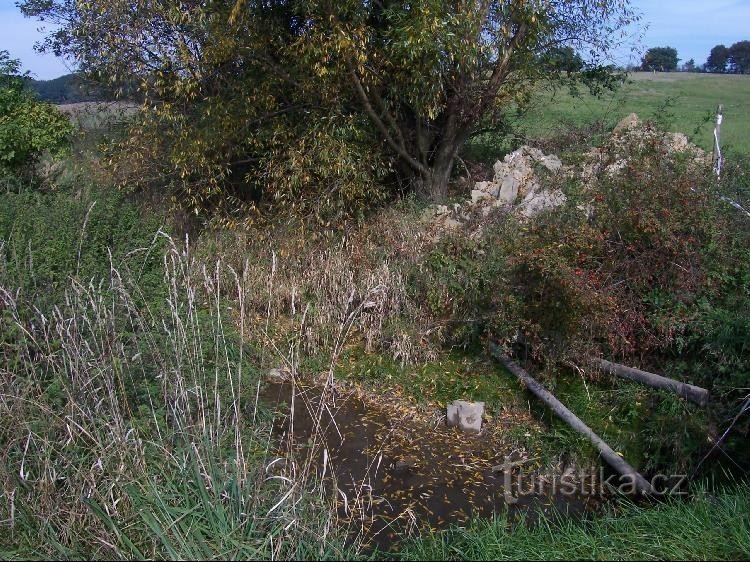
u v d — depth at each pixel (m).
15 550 4.56
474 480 6.28
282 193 10.88
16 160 13.54
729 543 4.61
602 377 7.27
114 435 4.95
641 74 32.78
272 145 11.21
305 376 8.27
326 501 5.29
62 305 6.54
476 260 8.55
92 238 8.86
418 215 10.32
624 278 7.50
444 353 8.52
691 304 7.28
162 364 5.73
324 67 10.12
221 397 6.03
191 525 4.48
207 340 6.98
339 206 10.55
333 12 9.91
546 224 7.95
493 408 7.45
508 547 4.71
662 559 4.52
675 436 6.21
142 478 4.80
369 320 8.95
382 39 10.49
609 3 11.87
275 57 11.14
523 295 7.75
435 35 9.60
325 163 10.44
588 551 4.65
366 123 11.10
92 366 5.47
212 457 4.82
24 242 8.29
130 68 11.84
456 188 12.39
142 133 12.11
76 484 4.80
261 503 4.72
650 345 7.24
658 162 8.18
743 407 6.02
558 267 7.16
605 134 11.49
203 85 11.58
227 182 12.12
